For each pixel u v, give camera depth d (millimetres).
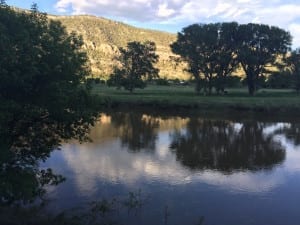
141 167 31750
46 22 19875
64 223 19625
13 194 18828
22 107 18797
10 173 18734
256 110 79000
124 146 40312
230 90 128375
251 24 107438
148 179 28281
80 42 20609
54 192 24328
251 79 109625
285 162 34969
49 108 19500
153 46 120375
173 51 113562
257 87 112250
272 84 123000
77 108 20422
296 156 37625
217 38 107500
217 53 106250
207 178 29031
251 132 53031
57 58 19188
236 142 44781
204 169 31750
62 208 21766
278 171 31672
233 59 110062
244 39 108625
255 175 30297
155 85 160625
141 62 118312
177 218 21109
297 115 74625
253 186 27312
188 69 114000
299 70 120062
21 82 17766
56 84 18875
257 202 24031
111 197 24016
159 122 62469
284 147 42250
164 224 20250
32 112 18719
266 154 38406
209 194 25281
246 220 21188
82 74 20438
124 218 20812
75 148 37844
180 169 31484
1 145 18359
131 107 84875
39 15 19812
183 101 85250
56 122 20312
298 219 21484
